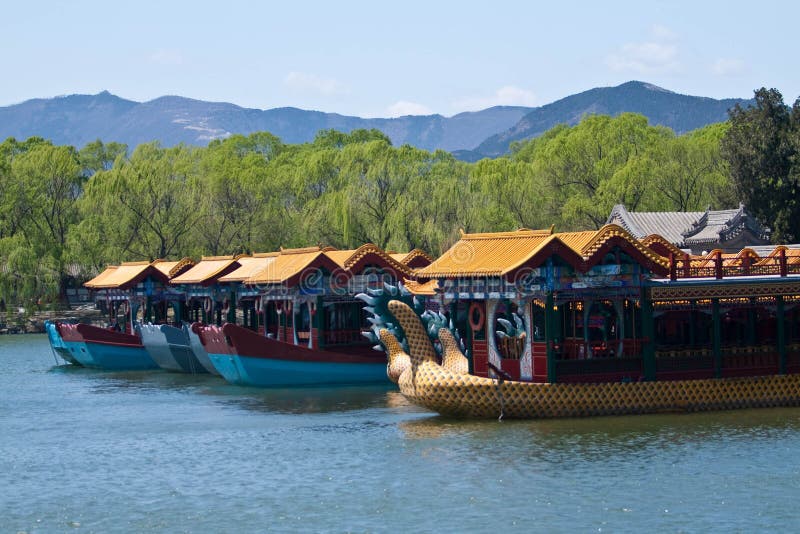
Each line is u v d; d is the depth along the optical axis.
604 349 50.59
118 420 55.78
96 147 194.12
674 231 111.00
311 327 69.31
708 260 51.91
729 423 47.72
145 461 44.69
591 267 48.03
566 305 51.72
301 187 131.12
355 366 67.12
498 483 38.56
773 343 55.06
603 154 122.69
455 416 50.44
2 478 42.31
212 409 58.44
